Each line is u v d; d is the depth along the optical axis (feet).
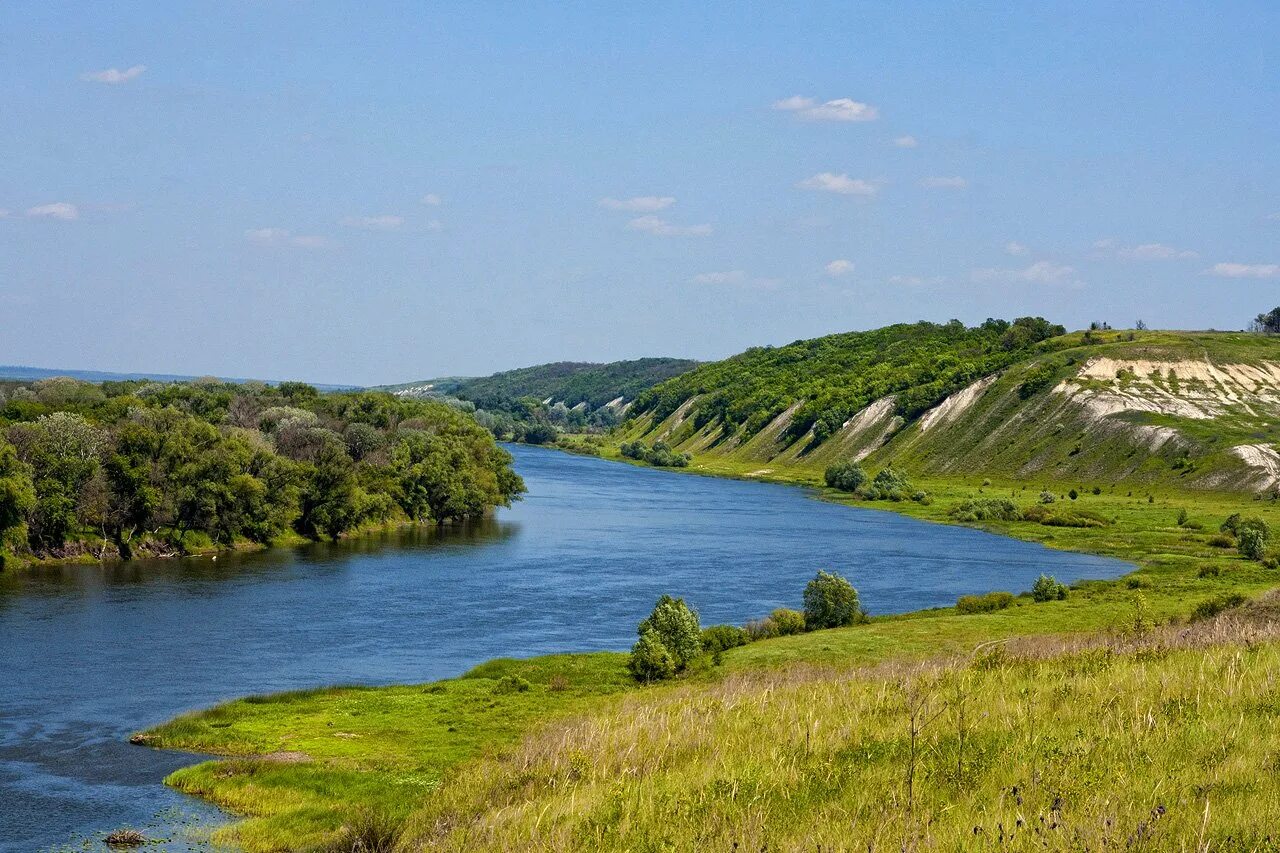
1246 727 65.98
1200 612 225.35
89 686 212.23
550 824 65.92
